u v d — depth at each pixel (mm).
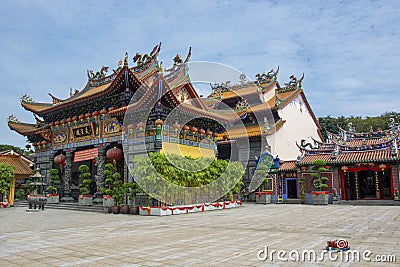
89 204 31359
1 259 10352
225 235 14656
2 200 35469
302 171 40938
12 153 44062
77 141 35219
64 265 9461
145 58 33906
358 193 39969
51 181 36188
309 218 22078
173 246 12109
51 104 41562
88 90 38656
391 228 16500
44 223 20297
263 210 29516
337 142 41781
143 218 22766
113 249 11688
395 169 36250
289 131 48812
